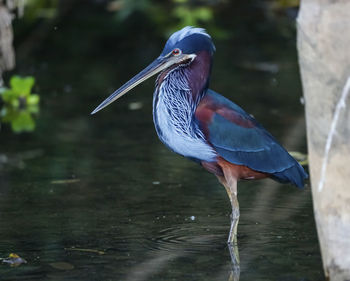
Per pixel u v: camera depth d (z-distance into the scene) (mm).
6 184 11867
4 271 8250
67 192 11438
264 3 26812
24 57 22156
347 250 6664
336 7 6402
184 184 11914
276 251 8953
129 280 8008
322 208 6695
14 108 17406
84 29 24516
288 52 22328
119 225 9930
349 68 6418
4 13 15906
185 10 25203
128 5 24875
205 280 7988
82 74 20391
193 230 9766
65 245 9141
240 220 10195
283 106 16891
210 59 10398
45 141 14586
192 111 10258
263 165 10180
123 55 22375
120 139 14742
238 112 10312
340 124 6547
